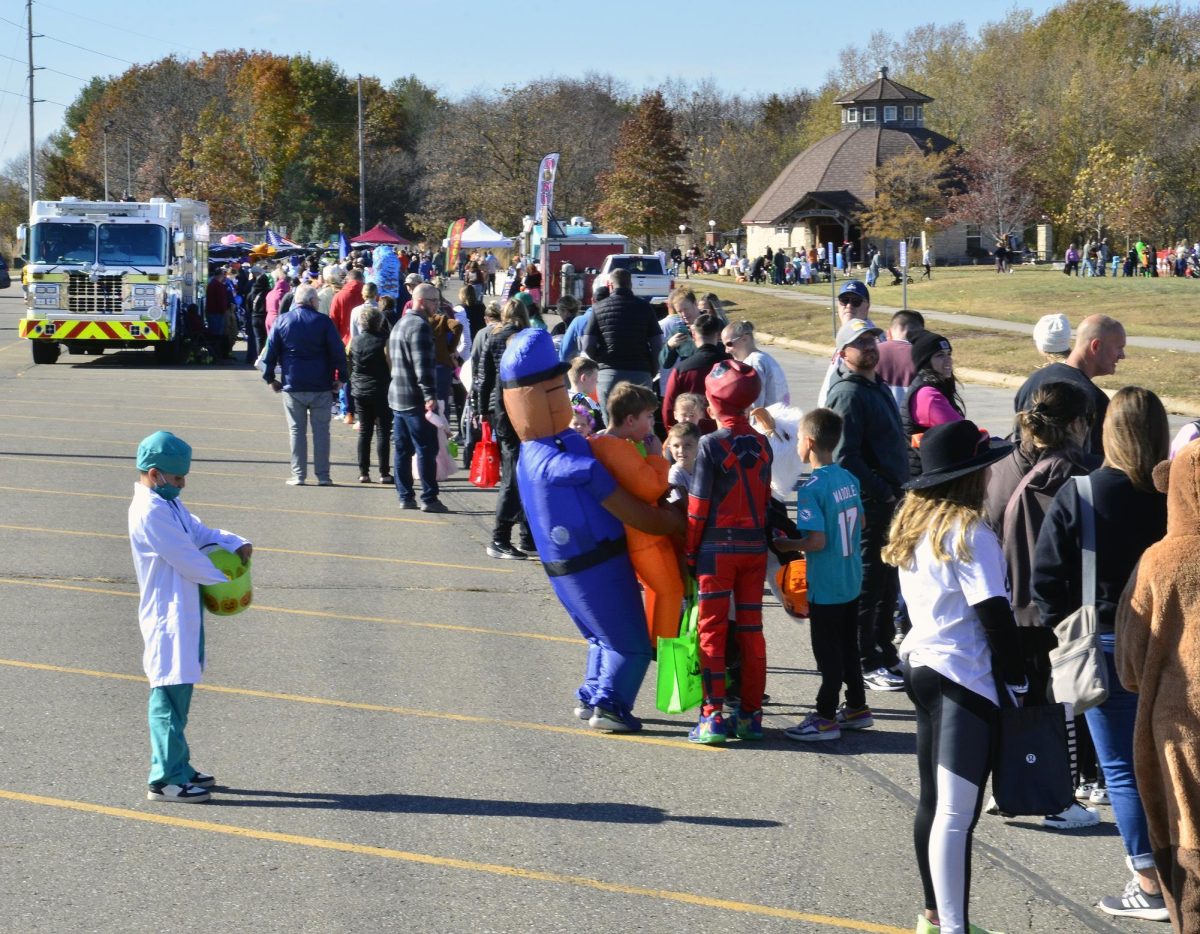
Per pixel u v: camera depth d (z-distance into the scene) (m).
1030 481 5.76
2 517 12.80
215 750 6.69
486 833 5.71
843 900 5.09
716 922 4.89
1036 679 4.60
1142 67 87.38
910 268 72.56
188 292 32.62
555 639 8.83
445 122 103.50
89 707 7.33
